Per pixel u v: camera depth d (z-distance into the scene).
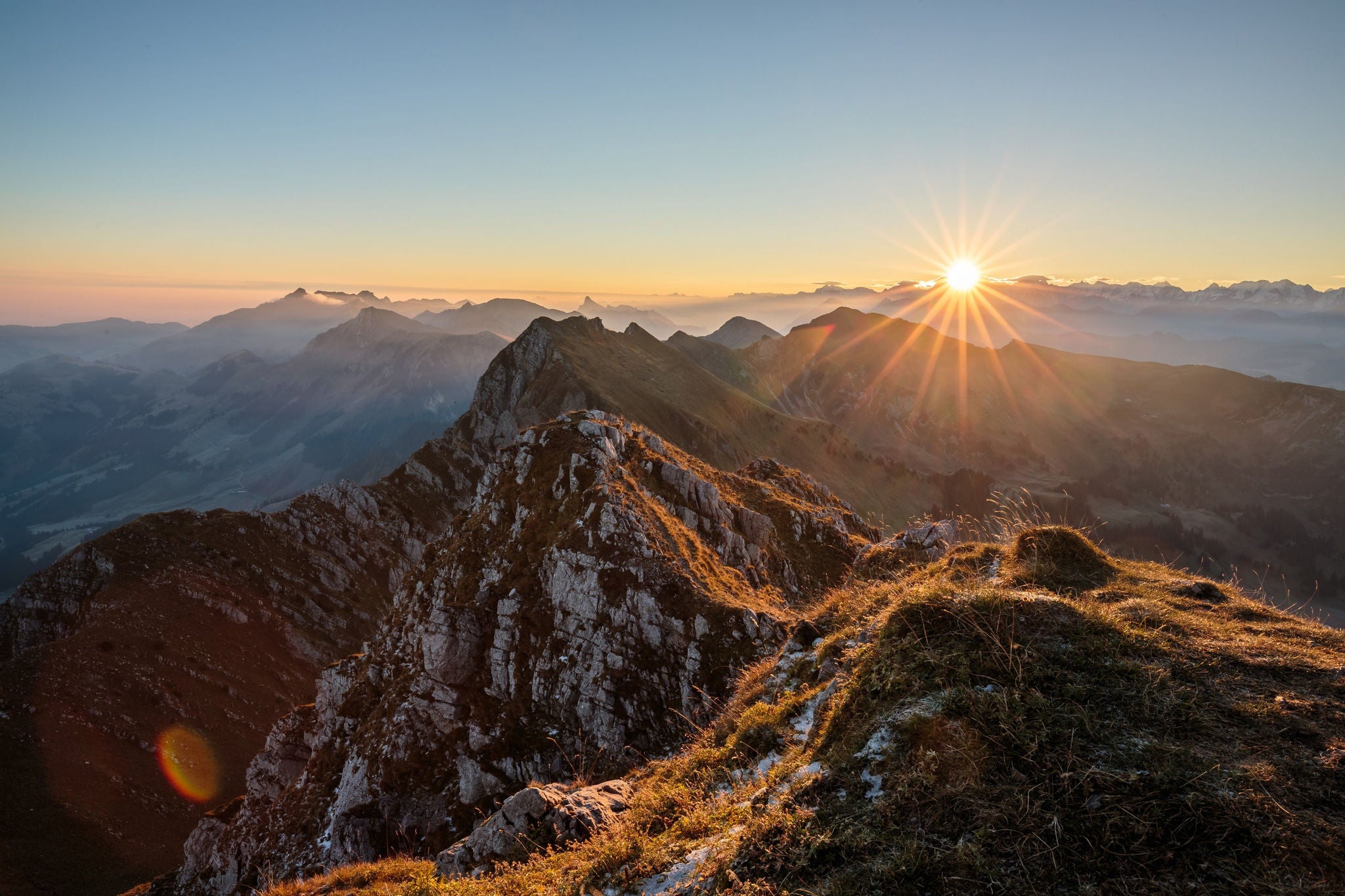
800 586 51.72
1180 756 6.80
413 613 50.91
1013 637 9.09
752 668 17.55
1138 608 10.47
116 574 130.25
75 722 103.88
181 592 130.25
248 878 41.94
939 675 8.73
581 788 14.14
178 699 113.81
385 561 157.75
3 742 97.88
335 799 43.31
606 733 34.78
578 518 44.41
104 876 88.44
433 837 34.97
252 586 138.38
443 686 40.72
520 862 11.70
